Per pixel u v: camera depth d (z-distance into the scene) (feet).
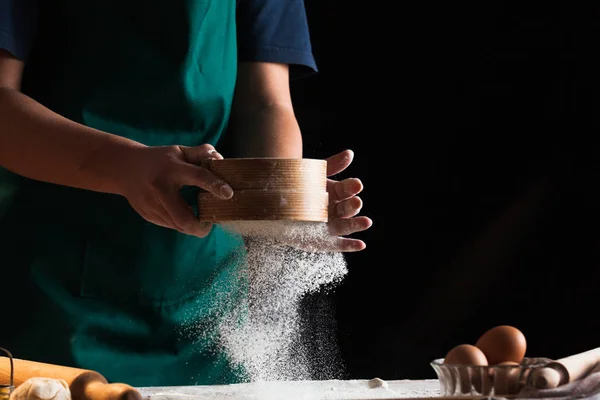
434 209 16.07
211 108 7.60
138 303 7.45
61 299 7.29
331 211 6.66
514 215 15.74
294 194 5.57
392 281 16.07
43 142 6.33
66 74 7.41
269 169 5.55
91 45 7.34
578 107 15.42
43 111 6.54
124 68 7.34
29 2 7.21
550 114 15.57
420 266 16.02
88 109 7.38
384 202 16.28
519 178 15.78
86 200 7.35
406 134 16.28
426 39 16.08
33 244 7.34
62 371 5.63
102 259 7.39
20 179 7.38
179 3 7.23
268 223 5.84
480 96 15.97
